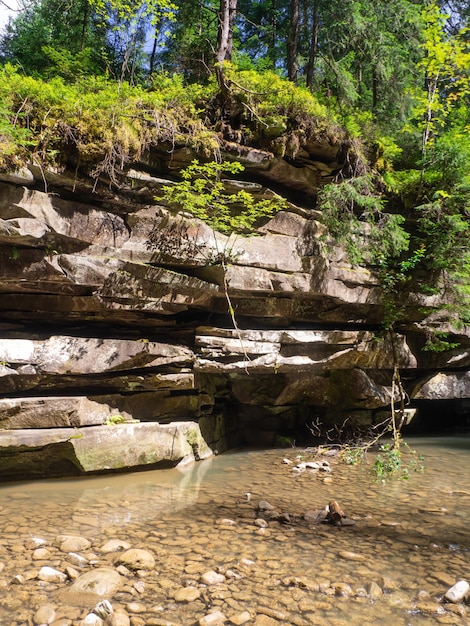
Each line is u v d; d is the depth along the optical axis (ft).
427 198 36.86
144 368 28.45
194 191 30.01
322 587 13.02
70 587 12.60
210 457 31.22
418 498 21.88
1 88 24.49
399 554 15.44
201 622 10.98
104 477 25.20
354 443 35.53
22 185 24.30
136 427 26.66
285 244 32.09
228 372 31.37
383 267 35.73
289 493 22.68
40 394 25.84
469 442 37.60
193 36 51.39
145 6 32.53
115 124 26.73
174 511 19.67
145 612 11.59
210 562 14.51
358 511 19.95
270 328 33.65
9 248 24.50
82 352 26.16
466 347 40.83
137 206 28.19
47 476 24.63
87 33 49.70
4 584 12.73
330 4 43.24
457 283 37.09
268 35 56.34
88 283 26.09
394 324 37.47
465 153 34.94
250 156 30.99
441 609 12.03
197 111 30.37
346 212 33.55
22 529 17.03
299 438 37.01
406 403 39.40
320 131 32.40
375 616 11.66
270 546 15.93
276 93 31.96
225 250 29.71
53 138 24.90
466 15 49.57
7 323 26.78
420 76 45.68
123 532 17.03
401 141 40.81
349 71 48.21
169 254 28.43
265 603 12.14
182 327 31.07
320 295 33.06
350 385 36.47
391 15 44.19
